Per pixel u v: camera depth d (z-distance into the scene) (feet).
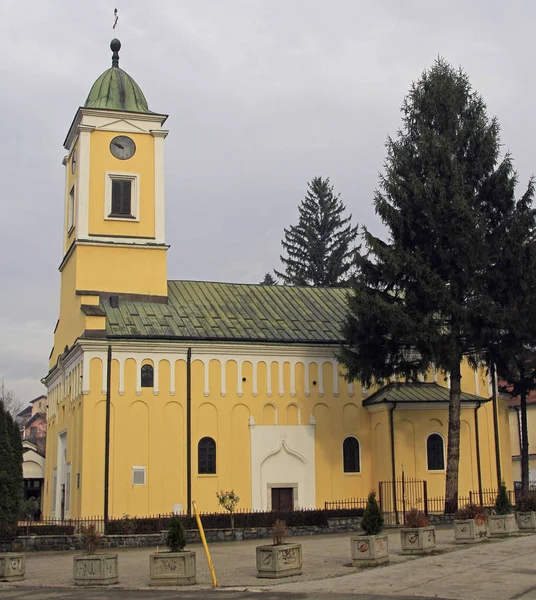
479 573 71.87
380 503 147.74
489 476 158.20
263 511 143.13
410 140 137.49
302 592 68.03
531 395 263.90
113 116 165.78
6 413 121.80
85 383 141.49
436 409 155.22
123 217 162.91
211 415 148.05
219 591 71.46
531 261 127.44
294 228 305.12
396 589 66.64
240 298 170.81
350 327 133.39
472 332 126.93
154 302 160.86
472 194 131.64
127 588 77.05
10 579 85.56
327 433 154.61
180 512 141.90
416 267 127.03
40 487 201.26
